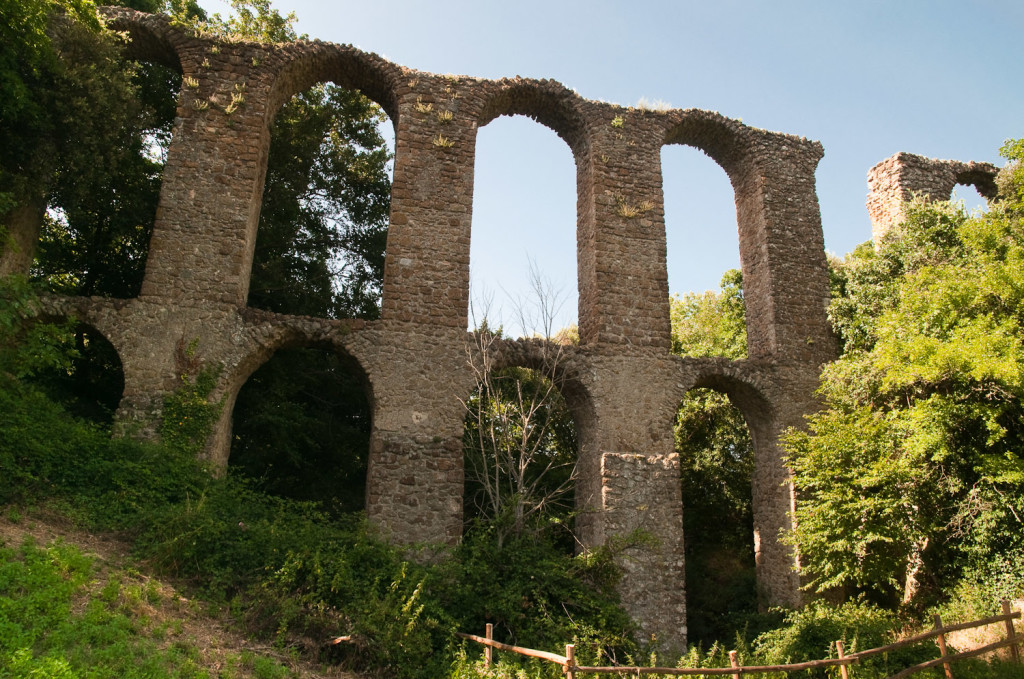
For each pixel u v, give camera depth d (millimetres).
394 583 11375
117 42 16359
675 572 15406
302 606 10633
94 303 14609
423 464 14852
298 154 23047
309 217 24078
